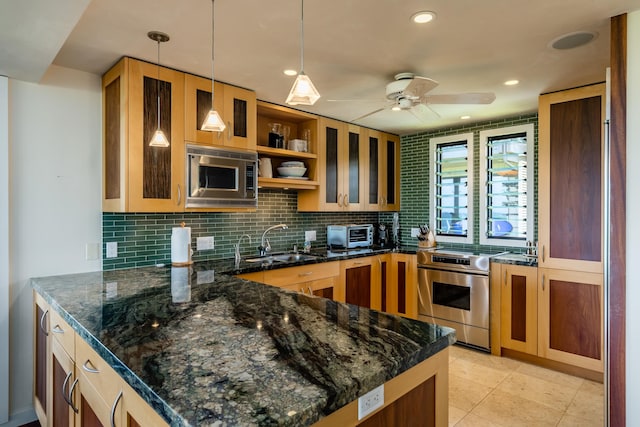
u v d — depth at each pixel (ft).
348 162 13.80
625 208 6.21
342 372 3.32
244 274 9.34
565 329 10.17
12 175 7.83
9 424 7.82
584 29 6.79
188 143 8.85
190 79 8.92
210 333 4.34
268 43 7.34
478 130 13.96
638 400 6.09
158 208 8.38
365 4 5.92
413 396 4.01
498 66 8.54
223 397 2.86
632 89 6.16
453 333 4.41
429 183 15.39
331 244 14.38
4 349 7.72
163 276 8.13
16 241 7.88
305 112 12.35
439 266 12.80
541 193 10.51
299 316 5.07
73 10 5.14
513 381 9.78
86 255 8.72
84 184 8.73
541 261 10.54
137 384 3.18
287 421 2.58
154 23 6.52
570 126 10.00
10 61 6.89
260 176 11.41
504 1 5.85
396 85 8.62
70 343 5.37
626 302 6.20
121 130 8.00
